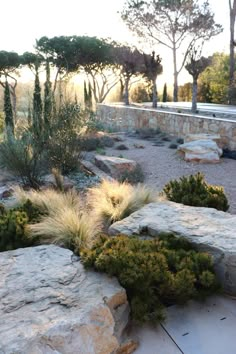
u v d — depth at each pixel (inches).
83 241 122.2
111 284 89.0
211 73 867.4
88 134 414.9
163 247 107.4
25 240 128.6
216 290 101.0
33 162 248.1
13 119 501.7
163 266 95.0
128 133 527.5
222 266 102.7
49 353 65.9
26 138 264.7
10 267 97.5
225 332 86.2
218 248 104.3
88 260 96.0
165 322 89.8
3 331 69.1
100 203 164.7
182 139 414.0
